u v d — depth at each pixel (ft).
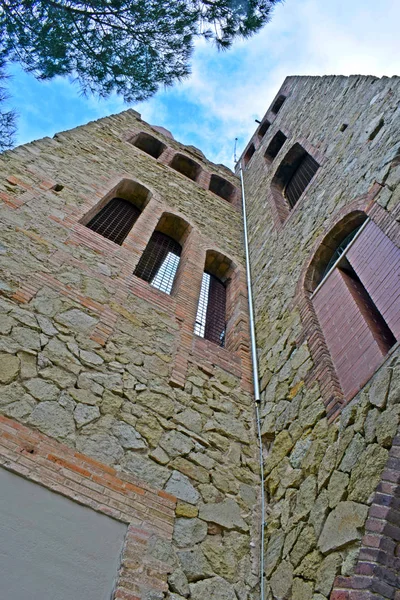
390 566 8.67
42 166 25.59
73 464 12.35
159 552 11.75
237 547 13.37
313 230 23.06
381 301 14.06
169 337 20.42
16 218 20.11
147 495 13.03
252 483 15.72
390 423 10.67
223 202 43.21
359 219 18.75
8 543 9.73
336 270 18.04
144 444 14.53
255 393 19.85
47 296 17.35
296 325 19.35
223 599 11.73
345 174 21.98
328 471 12.32
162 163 41.22
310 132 34.17
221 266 32.63
